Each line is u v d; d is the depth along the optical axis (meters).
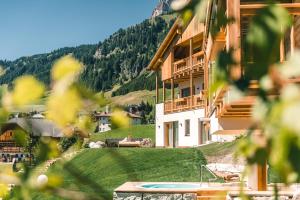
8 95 1.07
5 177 1.20
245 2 9.16
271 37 1.06
